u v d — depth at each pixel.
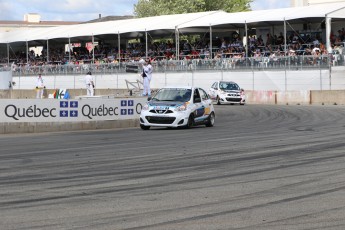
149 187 9.98
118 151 15.12
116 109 23.62
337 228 7.16
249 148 15.43
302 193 9.37
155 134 19.97
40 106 21.98
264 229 7.11
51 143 17.58
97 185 10.20
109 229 7.15
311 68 38.59
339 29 43.97
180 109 21.61
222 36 52.12
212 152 14.66
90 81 37.22
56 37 55.38
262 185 10.10
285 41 40.47
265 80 40.72
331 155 13.81
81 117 22.72
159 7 77.38
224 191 9.58
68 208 8.35
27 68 53.47
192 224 7.36
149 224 7.38
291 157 13.59
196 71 43.94
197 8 81.44
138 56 53.00
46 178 10.98
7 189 9.87
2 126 21.41
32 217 7.80
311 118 26.16
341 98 36.91
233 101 38.00
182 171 11.69
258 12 45.16
